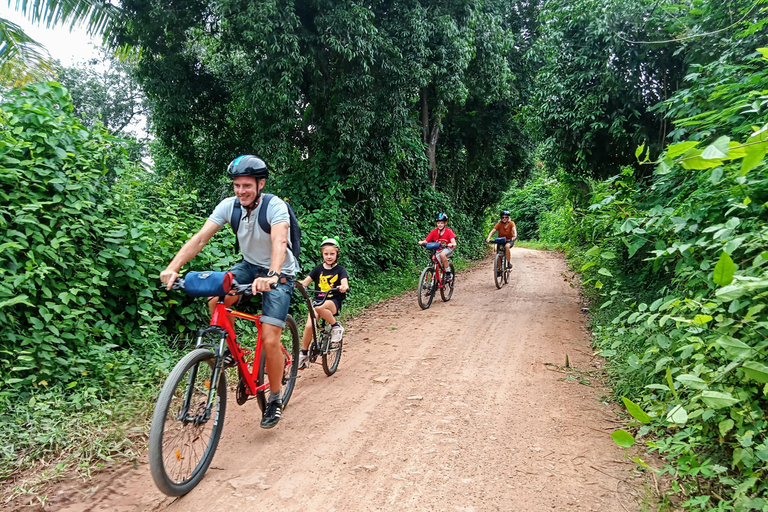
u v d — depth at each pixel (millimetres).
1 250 3807
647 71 7602
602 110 7629
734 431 2922
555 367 5273
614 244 6254
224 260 5781
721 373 2693
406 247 14031
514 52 18594
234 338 3275
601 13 7348
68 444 3334
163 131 11289
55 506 2748
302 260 8281
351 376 5098
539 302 9297
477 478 3059
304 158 11672
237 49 10453
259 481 3027
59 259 4293
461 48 12578
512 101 18312
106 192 5168
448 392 4578
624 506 2764
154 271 5215
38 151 4484
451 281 9805
